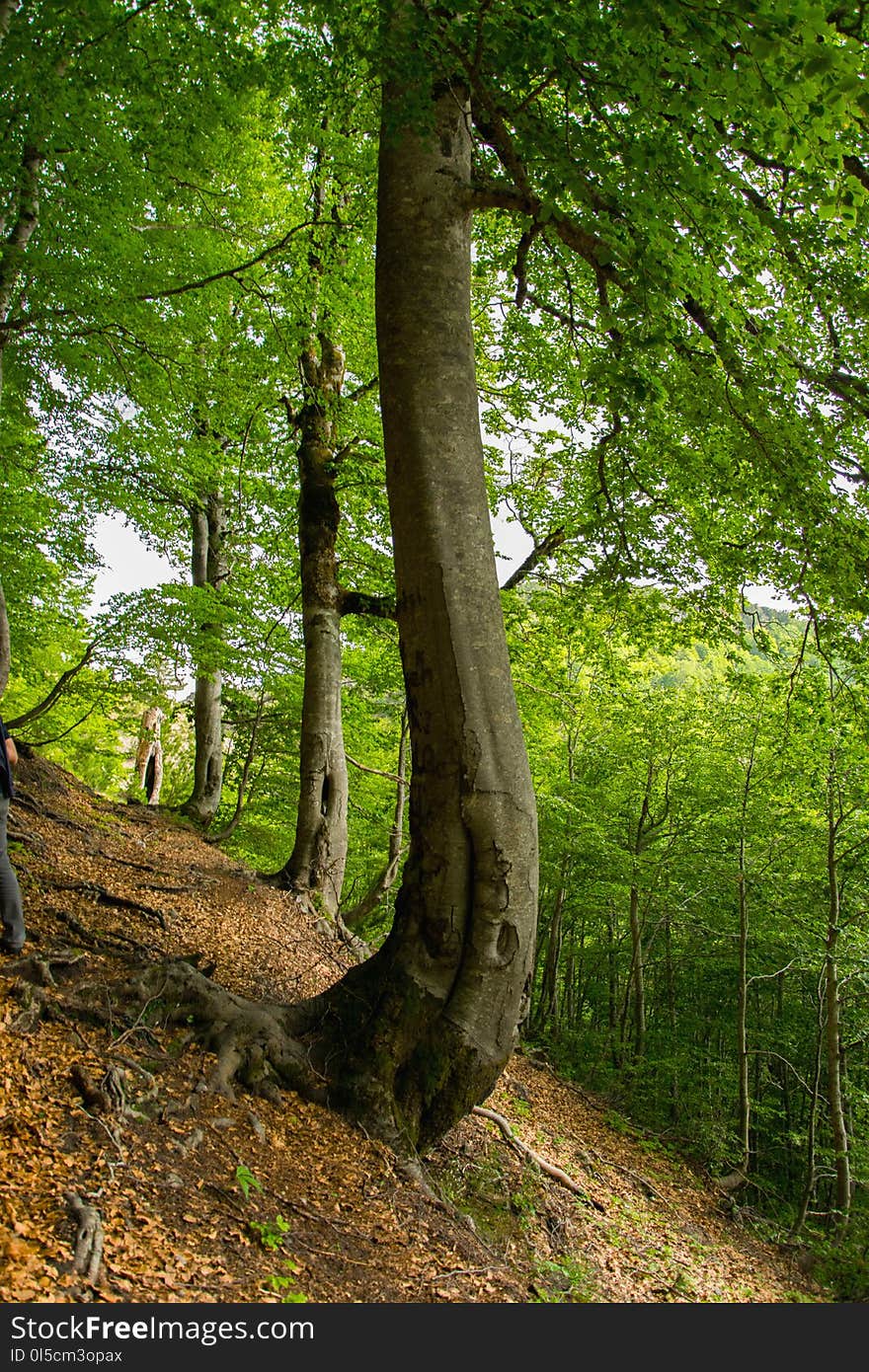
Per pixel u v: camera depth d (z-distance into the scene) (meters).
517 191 5.87
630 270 5.36
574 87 5.01
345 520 13.73
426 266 5.95
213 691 17.02
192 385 10.66
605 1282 6.73
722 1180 13.25
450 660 5.65
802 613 8.59
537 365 11.50
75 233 9.06
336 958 10.41
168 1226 3.73
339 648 12.34
